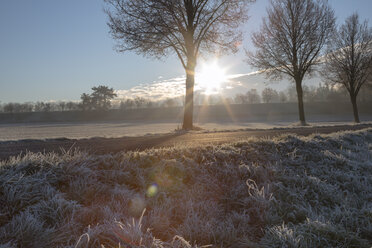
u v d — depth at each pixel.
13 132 57.44
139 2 17.25
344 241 4.10
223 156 6.81
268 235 4.24
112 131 50.78
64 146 7.97
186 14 18.81
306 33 26.83
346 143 10.99
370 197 6.28
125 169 5.53
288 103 132.38
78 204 4.18
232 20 19.17
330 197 5.85
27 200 4.04
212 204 5.05
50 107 155.62
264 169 6.52
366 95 107.94
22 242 3.31
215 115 113.81
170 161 5.89
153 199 4.82
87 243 3.36
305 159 7.98
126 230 3.71
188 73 19.39
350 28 30.25
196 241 4.01
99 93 146.00
